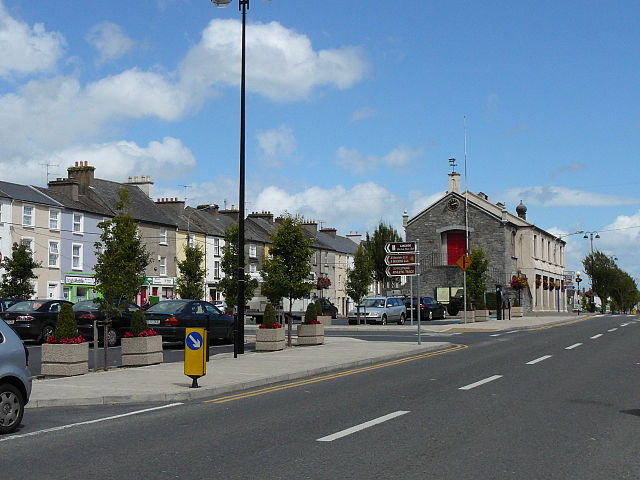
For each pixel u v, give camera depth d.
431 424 9.40
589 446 8.04
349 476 6.71
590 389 12.76
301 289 23.27
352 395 12.40
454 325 38.69
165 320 23.50
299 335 24.23
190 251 49.84
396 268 24.09
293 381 14.91
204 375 14.27
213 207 66.62
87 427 9.53
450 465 7.13
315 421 9.77
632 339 25.56
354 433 8.81
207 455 7.68
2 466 7.27
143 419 10.17
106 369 16.03
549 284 72.88
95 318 24.02
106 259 17.00
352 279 49.38
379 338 28.72
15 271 35.88
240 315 20.19
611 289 98.12
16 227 43.41
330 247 81.50
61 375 14.92
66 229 47.38
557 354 19.91
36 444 8.40
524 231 65.88
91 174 52.00
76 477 6.78
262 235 70.00
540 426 9.24
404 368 17.06
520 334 30.22
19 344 9.52
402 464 7.18
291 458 7.48
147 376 14.88
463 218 61.31
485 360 18.58
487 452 7.72
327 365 17.05
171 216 57.84
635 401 11.37
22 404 9.39
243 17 21.25
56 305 25.89
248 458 7.51
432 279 61.47
